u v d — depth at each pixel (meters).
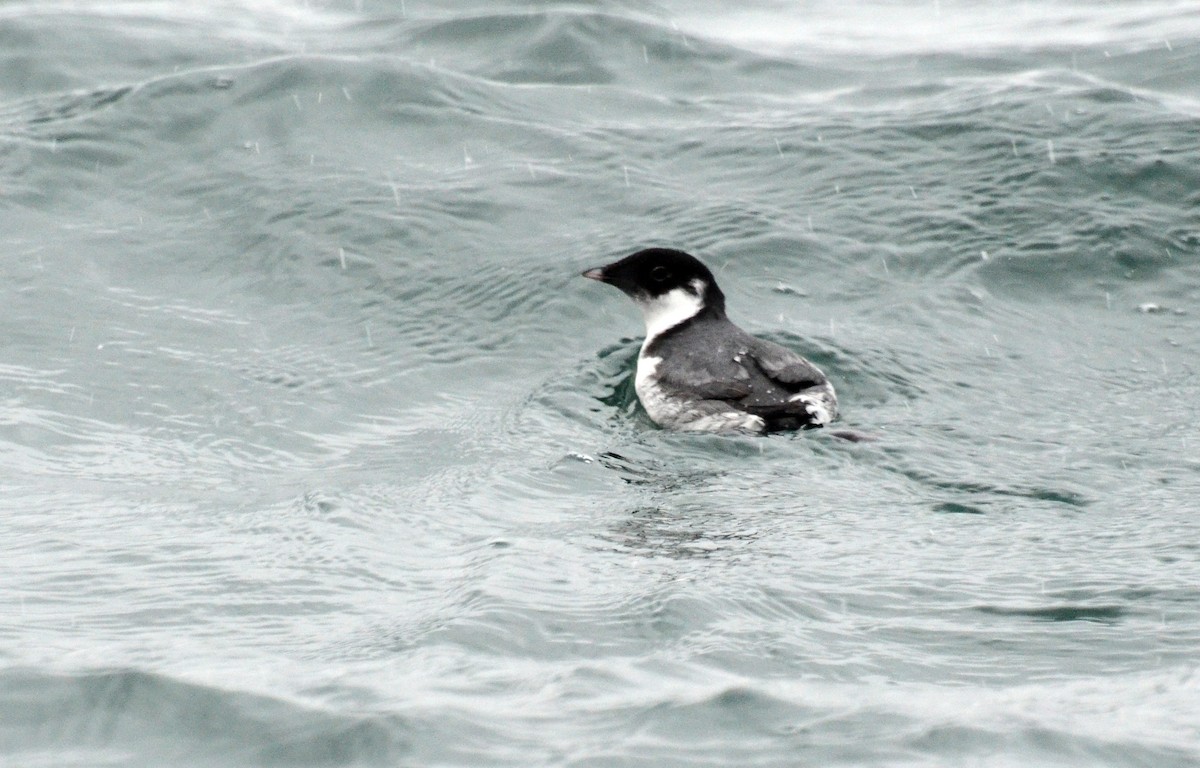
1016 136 19.61
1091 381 14.88
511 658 8.21
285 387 14.76
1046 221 17.86
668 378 13.95
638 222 17.94
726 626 8.70
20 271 16.95
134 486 12.13
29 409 13.84
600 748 7.05
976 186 18.59
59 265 17.12
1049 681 7.98
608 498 11.69
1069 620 8.93
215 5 26.53
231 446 13.42
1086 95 20.77
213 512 11.34
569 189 18.70
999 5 28.78
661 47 23.72
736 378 13.64
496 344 15.81
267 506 11.50
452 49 23.72
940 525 10.89
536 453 13.00
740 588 9.34
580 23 24.09
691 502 11.48
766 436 13.02
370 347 15.69
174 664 8.11
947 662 8.29
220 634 8.76
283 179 18.84
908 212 18.06
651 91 22.36
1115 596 9.30
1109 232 17.61
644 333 16.00
